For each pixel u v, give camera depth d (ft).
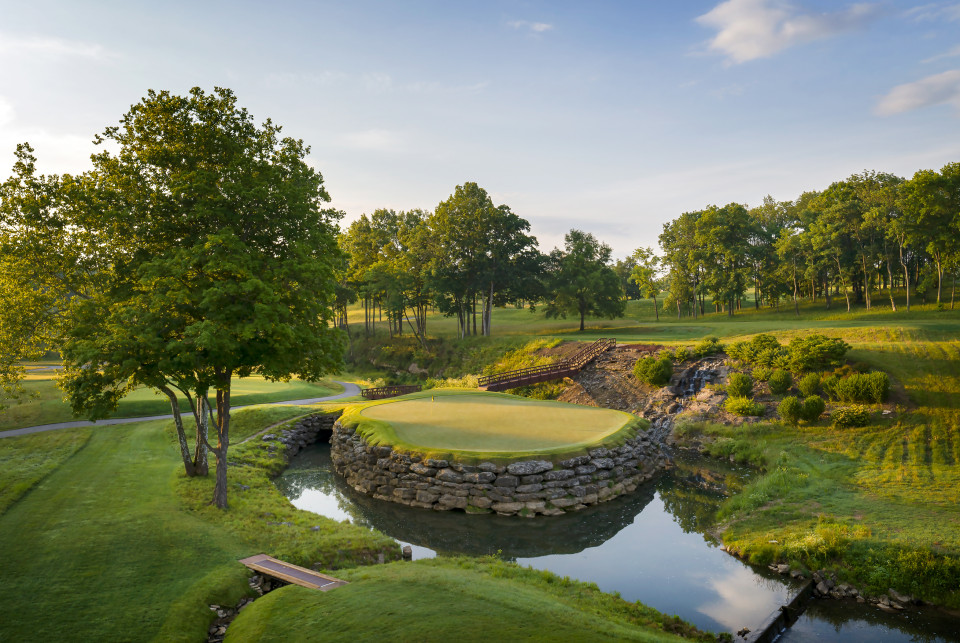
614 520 73.87
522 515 75.41
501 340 225.15
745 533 65.21
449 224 233.14
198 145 64.18
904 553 52.95
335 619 36.78
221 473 65.46
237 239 56.95
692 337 190.39
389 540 61.16
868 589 50.70
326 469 101.24
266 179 63.77
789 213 312.50
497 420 106.32
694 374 145.28
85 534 53.62
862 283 257.96
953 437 89.51
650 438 104.53
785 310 264.31
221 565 49.42
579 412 115.03
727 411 122.11
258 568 48.70
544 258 258.37
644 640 35.40
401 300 241.35
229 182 61.41
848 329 155.53
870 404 107.45
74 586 43.70
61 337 67.15
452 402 129.18
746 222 268.21
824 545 56.59
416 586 42.47
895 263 241.76
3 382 75.46
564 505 77.20
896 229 188.34
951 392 104.01
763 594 51.75
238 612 43.16
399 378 226.17
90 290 70.03
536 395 165.27
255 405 136.36
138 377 57.26
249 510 66.28
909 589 49.83
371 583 43.62
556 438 92.02
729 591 52.65
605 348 181.68
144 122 63.16
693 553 62.64
